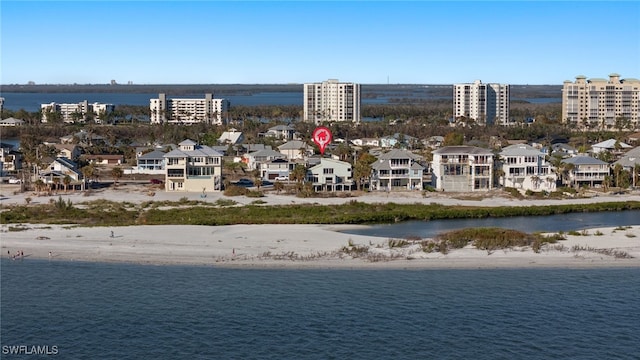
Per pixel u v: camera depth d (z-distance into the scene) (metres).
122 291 90.44
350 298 88.06
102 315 82.38
